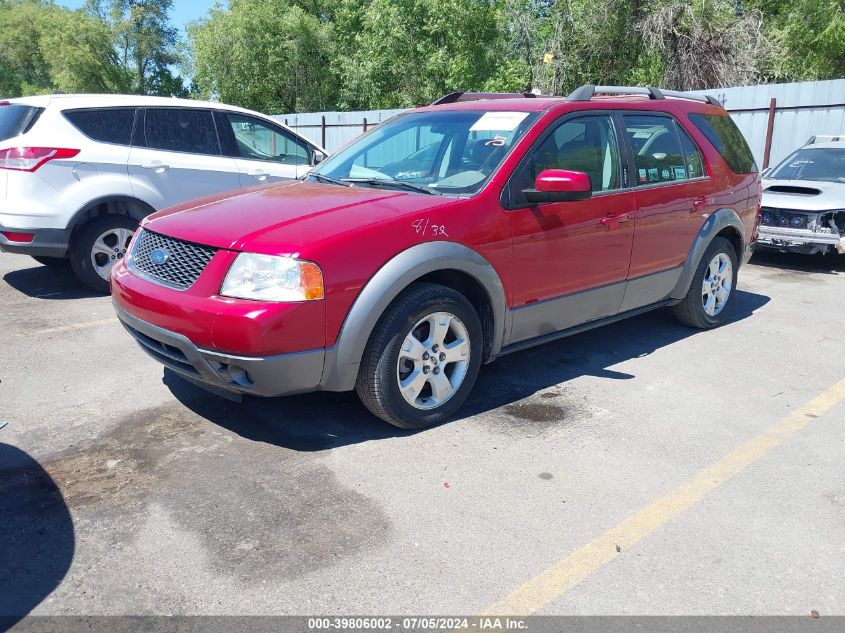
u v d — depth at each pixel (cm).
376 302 353
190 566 275
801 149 971
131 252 406
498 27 2681
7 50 5778
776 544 295
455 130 460
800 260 930
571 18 2050
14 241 624
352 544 290
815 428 407
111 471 347
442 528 303
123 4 4978
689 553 288
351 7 3556
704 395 455
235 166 741
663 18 1839
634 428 404
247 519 307
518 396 449
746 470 357
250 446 374
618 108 498
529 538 297
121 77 4847
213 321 335
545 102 464
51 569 273
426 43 2897
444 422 407
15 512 311
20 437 382
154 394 442
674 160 532
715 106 602
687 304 576
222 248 346
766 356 532
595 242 462
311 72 3762
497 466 357
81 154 640
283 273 334
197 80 3900
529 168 426
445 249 377
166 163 690
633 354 535
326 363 350
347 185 445
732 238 605
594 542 295
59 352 516
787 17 2080
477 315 405
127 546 287
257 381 340
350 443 379
